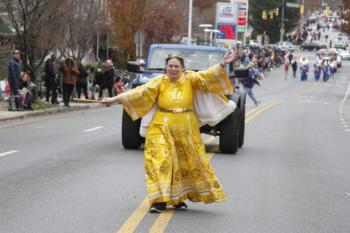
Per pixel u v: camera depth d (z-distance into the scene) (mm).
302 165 17188
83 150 18078
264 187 13578
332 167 17203
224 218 10633
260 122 30688
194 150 10586
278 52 123625
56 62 42281
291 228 10273
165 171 10422
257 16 154250
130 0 56938
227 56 10586
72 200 11531
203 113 10789
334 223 10789
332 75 101062
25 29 33375
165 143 10469
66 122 27984
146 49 60312
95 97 43000
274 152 19547
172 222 10156
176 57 10578
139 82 18719
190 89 10633
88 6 44219
